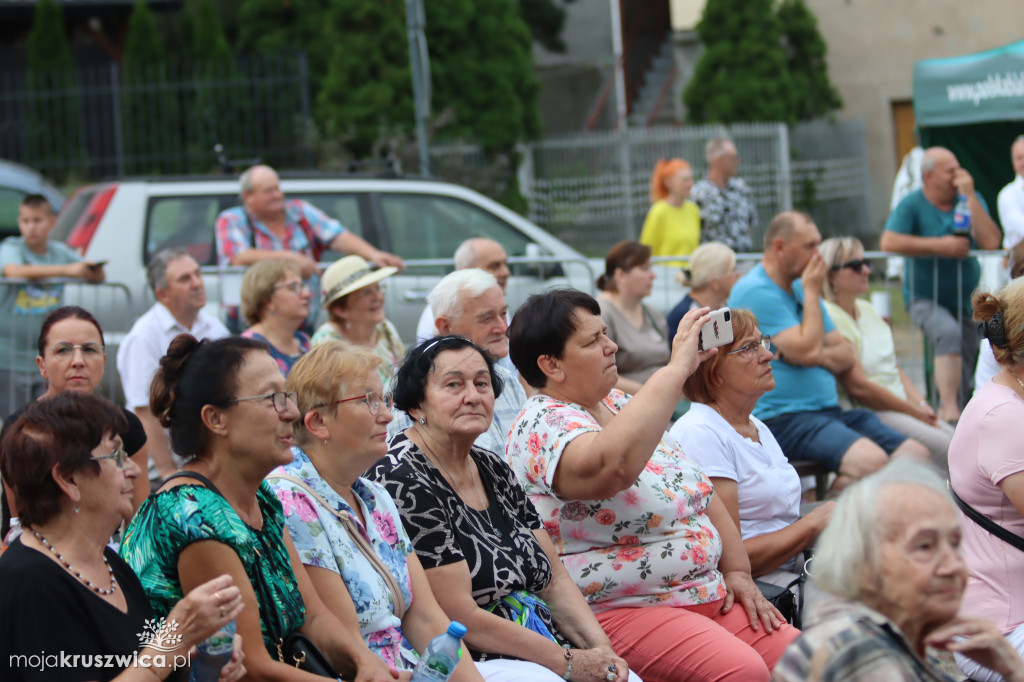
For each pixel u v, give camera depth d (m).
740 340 5.09
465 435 4.28
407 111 19.69
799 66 21.73
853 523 2.84
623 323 7.97
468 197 10.04
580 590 4.48
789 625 4.70
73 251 9.08
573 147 20.92
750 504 5.20
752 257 9.21
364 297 6.79
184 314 6.99
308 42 21.52
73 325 5.06
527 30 20.88
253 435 3.55
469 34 20.23
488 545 4.22
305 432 3.98
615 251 7.95
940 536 2.79
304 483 3.90
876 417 7.21
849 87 21.84
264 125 20.08
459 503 4.26
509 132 20.12
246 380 3.55
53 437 3.17
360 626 3.83
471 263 7.23
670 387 4.30
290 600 3.60
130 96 20.48
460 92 20.12
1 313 8.39
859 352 7.70
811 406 7.02
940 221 8.81
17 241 8.82
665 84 24.78
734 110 21.16
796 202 21.34
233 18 24.17
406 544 4.08
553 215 20.77
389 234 9.78
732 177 12.17
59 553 3.20
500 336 5.53
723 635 4.38
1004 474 4.30
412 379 4.34
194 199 9.36
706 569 4.60
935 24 21.11
